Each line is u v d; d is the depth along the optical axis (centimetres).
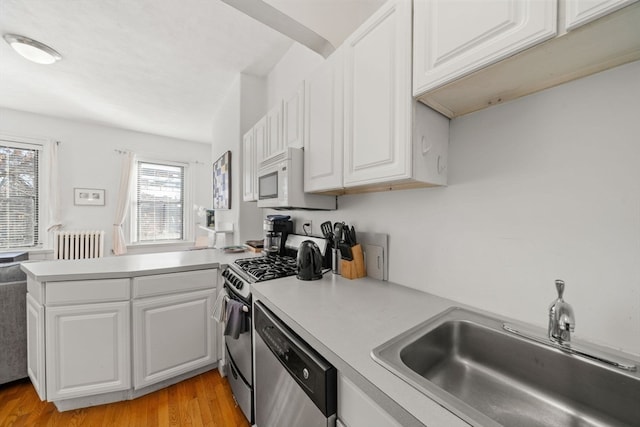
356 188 131
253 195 225
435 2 80
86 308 148
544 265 83
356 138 110
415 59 86
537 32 59
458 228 106
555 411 70
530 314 86
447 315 94
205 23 197
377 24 100
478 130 99
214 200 382
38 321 147
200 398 165
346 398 68
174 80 283
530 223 86
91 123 411
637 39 57
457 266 107
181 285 171
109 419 148
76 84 289
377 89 99
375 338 77
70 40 214
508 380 80
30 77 274
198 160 516
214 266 184
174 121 404
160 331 165
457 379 84
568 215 78
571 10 55
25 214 370
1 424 145
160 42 219
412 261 125
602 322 72
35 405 158
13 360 172
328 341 75
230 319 136
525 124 87
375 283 133
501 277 93
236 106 279
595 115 73
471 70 71
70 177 397
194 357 178
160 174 482
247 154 244
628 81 68
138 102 337
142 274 158
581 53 63
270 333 103
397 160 92
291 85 228
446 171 107
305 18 144
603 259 72
